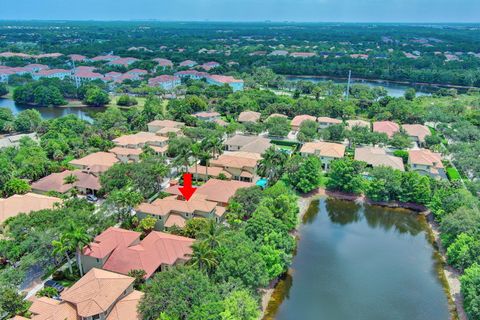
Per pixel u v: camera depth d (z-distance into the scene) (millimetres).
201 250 59531
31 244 64250
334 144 128000
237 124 153125
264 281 61906
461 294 67062
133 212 85000
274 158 102438
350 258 78125
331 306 64375
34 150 114250
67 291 55812
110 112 157875
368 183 101875
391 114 170250
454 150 126000
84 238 62312
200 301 52531
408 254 80062
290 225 83000
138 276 61750
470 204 84062
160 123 152000
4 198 91062
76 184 97812
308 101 177625
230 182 96750
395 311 63719
